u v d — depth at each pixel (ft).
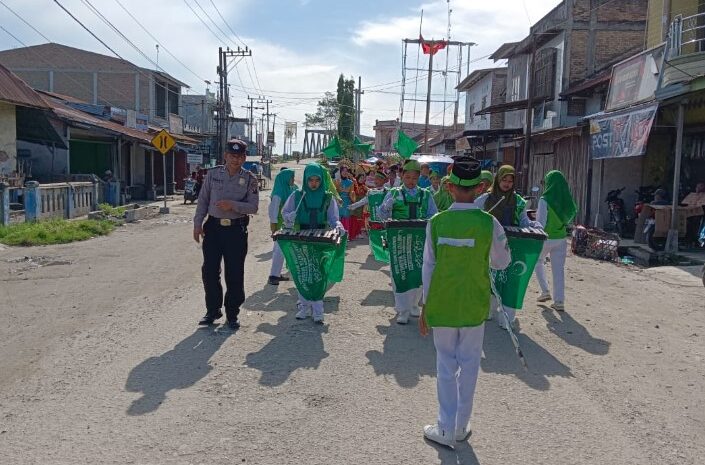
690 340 23.58
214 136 167.84
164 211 77.92
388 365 19.60
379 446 14.20
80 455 13.51
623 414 16.40
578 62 77.05
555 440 14.75
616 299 30.89
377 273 35.40
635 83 54.95
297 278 24.13
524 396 17.44
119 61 143.43
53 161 77.56
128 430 14.75
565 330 24.59
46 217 59.57
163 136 77.46
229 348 21.01
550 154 71.97
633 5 76.43
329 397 16.94
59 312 25.68
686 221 46.62
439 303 14.14
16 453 13.56
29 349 20.75
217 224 23.12
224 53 146.00
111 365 19.17
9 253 42.50
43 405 16.16
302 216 25.35
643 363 20.68
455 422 14.46
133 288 30.68
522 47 90.48
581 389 18.12
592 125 55.21
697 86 40.09
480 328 14.42
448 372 14.40
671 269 39.45
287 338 22.29
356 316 25.61
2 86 61.82
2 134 63.26
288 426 15.11
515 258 23.52
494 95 119.65
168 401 16.48
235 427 15.01
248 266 37.22
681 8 55.16
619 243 48.34
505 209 24.27
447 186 14.69
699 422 16.06
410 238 23.71
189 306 26.84
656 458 14.02
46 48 144.36
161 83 150.51
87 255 41.83
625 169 58.90
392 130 243.81
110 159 96.73
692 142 54.13
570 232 59.11
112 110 99.55
